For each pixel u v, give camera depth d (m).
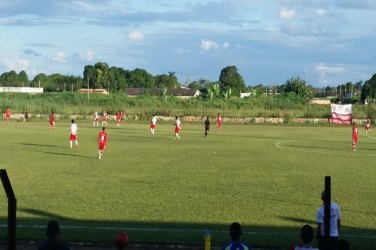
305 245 9.68
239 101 89.25
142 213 17.12
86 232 14.39
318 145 43.38
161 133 54.69
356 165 30.31
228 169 27.77
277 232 14.84
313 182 23.83
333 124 75.75
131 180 23.80
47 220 15.91
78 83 172.12
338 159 33.34
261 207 18.31
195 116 78.12
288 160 32.28
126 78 195.50
